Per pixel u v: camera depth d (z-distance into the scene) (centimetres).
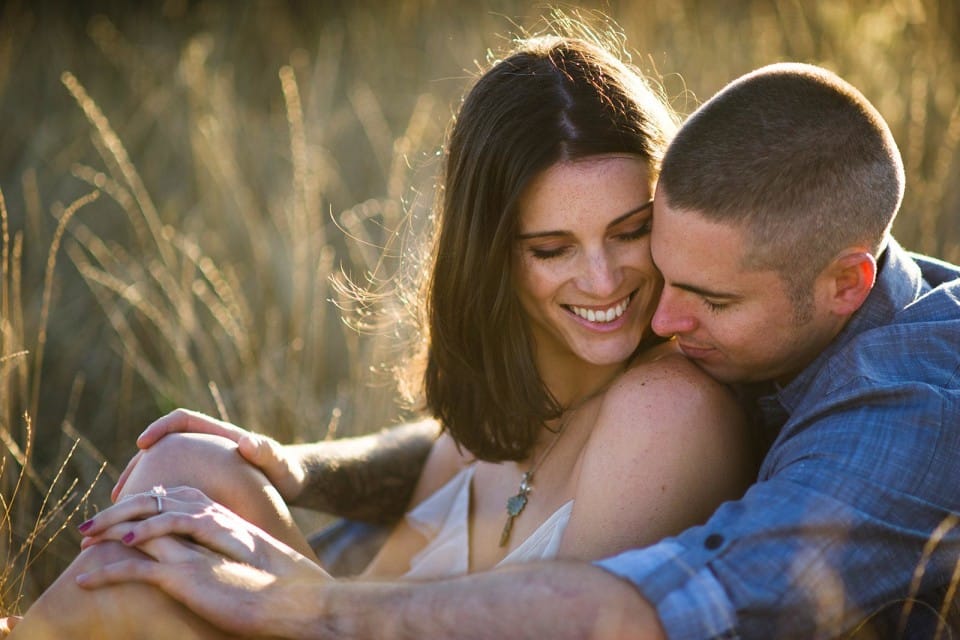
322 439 500
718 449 287
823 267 271
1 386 430
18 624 275
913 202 575
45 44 848
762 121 268
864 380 264
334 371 563
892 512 248
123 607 271
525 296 319
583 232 295
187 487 304
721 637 233
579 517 289
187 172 707
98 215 676
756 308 275
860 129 271
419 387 398
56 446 513
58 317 584
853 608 247
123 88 805
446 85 793
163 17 917
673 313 286
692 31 797
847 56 725
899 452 251
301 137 585
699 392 290
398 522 390
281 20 897
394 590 253
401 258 405
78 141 715
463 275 318
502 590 242
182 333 545
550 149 291
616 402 295
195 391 496
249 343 543
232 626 262
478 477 365
